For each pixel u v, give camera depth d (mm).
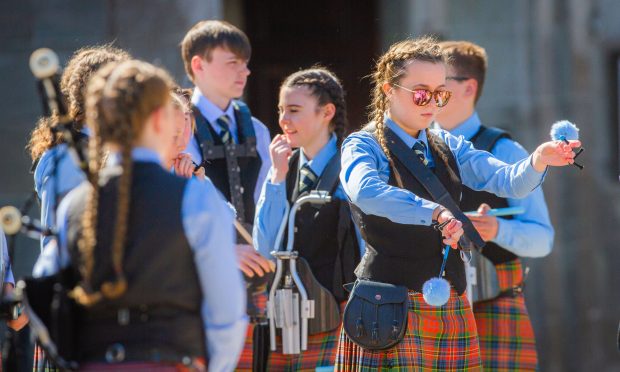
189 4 14297
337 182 9734
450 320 8141
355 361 8281
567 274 15828
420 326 8055
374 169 7785
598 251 15742
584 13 15391
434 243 8023
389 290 8008
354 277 9648
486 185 8328
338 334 9680
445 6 15195
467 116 10242
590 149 15570
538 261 15867
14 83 14258
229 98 10469
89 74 8109
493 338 9992
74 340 6137
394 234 7996
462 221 7898
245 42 10484
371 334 7934
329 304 9586
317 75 9984
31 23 14219
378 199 7512
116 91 6023
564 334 15914
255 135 10438
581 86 15414
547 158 7852
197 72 10430
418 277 8016
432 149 8258
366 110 16859
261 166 10445
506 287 9969
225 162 10297
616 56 15445
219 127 10406
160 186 6074
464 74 10141
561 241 15758
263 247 9727
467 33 15203
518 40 15219
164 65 14273
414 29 15383
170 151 7938
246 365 9883
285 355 9867
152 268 5977
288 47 16891
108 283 5988
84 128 8078
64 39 14250
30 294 6340
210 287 6062
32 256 14258
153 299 5992
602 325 15844
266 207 9680
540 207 10000
